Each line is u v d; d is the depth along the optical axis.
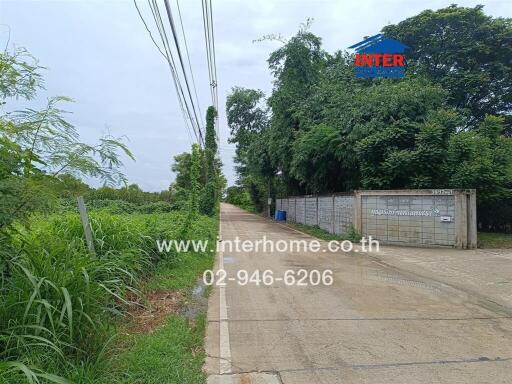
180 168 36.97
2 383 2.67
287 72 25.94
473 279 8.34
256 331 5.03
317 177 21.38
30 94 3.73
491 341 4.71
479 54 19.81
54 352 3.35
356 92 18.22
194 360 4.07
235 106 37.50
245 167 42.31
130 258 6.38
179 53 7.55
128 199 23.38
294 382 3.66
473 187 13.40
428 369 3.93
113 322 4.49
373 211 14.92
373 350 4.41
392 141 14.62
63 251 4.34
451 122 13.83
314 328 5.15
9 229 3.80
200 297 6.73
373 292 7.17
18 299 3.51
